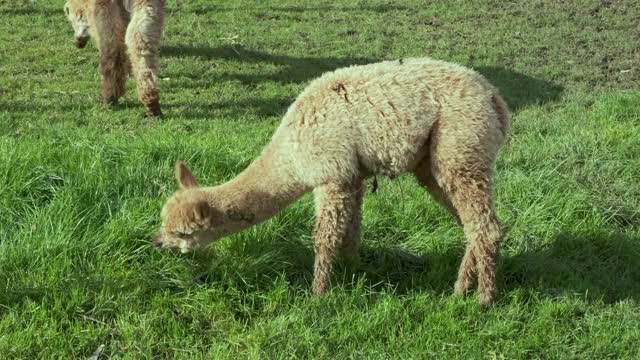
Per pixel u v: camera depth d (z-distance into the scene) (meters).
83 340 4.39
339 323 4.61
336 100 4.72
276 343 4.43
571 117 8.34
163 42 10.73
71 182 5.61
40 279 4.72
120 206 5.52
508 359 4.43
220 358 4.27
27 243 4.92
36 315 4.48
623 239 5.79
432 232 5.76
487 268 4.84
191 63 9.90
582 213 6.09
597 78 9.80
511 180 6.45
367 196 6.11
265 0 13.01
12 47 10.16
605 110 8.34
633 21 11.97
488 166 4.71
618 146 7.34
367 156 4.74
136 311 4.64
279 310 4.80
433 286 5.19
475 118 4.64
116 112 8.22
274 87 9.19
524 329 4.73
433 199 5.69
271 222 5.47
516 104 8.85
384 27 11.66
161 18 7.96
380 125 4.66
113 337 4.46
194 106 8.55
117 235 5.11
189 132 7.59
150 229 5.24
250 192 4.86
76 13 8.70
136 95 8.91
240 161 6.40
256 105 8.64
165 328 4.55
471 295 5.02
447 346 4.49
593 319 4.84
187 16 11.97
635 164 6.99
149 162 6.22
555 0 13.07
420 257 5.52
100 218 5.39
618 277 5.45
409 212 5.86
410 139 4.67
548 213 5.97
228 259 5.09
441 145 4.66
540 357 4.50
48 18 11.52
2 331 4.37
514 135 7.91
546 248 5.69
